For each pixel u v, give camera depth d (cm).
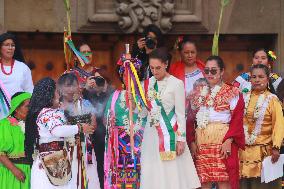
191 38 3738
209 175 2642
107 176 2638
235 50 3781
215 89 2669
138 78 2623
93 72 3061
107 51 3738
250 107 2780
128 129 2623
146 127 2612
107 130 2645
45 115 2389
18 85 2961
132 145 2589
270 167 2741
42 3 3631
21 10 3619
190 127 2700
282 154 2758
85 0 3622
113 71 3722
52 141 2408
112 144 2631
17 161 2528
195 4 3634
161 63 2600
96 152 2781
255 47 3784
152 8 3562
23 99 2528
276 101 2758
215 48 3019
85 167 2598
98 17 3588
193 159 2695
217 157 2638
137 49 2956
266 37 3781
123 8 3553
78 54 2908
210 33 3681
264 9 3706
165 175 2584
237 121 2623
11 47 2956
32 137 2402
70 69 2953
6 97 2934
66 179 2420
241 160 2772
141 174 2605
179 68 3025
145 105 2580
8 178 2527
